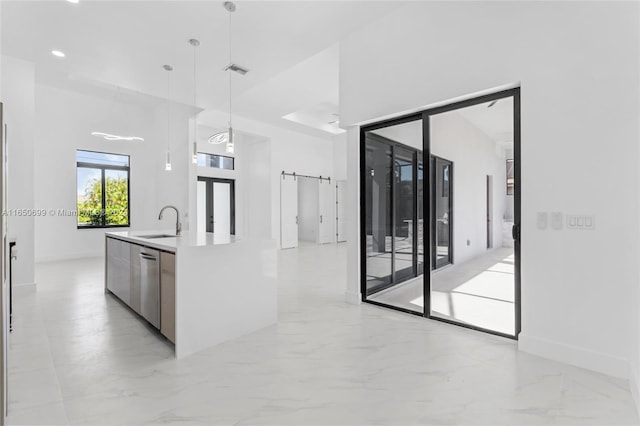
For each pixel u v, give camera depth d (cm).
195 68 443
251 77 475
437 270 541
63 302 380
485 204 690
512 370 221
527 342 248
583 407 179
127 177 758
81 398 188
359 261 385
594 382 204
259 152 890
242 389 199
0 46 383
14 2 299
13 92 411
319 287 466
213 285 265
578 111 225
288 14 326
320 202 1034
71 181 679
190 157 673
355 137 381
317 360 237
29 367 223
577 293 226
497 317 329
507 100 508
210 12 320
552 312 237
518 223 264
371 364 231
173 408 179
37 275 527
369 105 353
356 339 276
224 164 880
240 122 783
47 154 650
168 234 375
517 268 265
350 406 181
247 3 307
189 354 247
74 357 242
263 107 711
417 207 477
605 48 215
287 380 209
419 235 488
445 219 560
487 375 214
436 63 298
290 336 283
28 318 325
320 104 778
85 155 703
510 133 677
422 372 219
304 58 418
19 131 414
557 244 234
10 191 408
